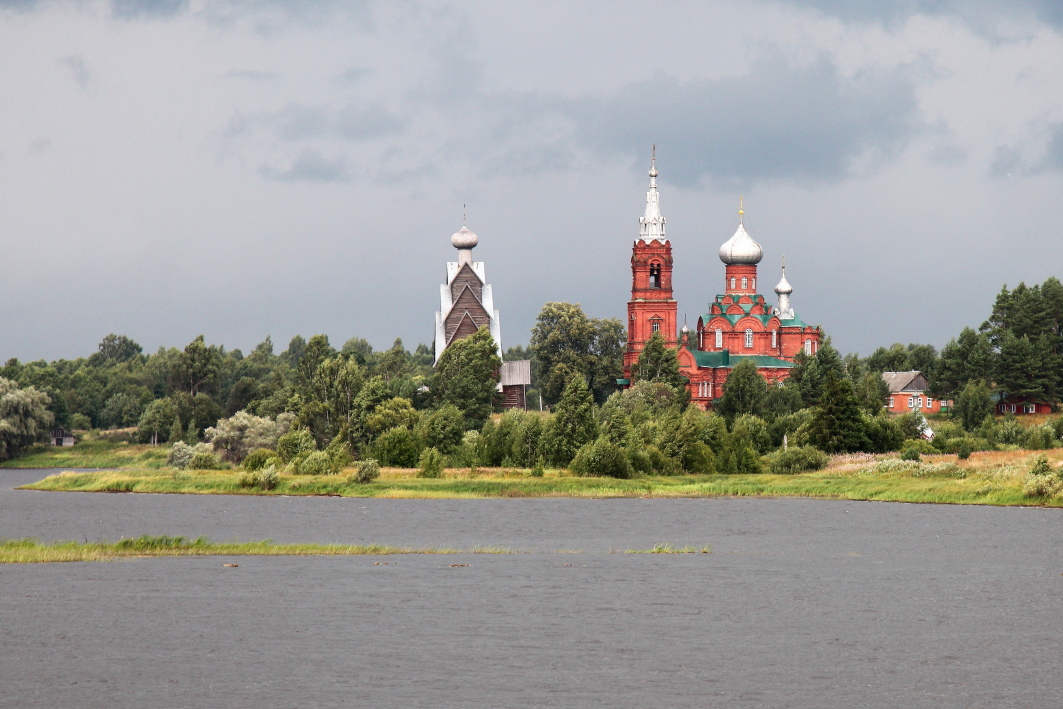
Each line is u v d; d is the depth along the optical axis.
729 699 93.75
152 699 92.31
